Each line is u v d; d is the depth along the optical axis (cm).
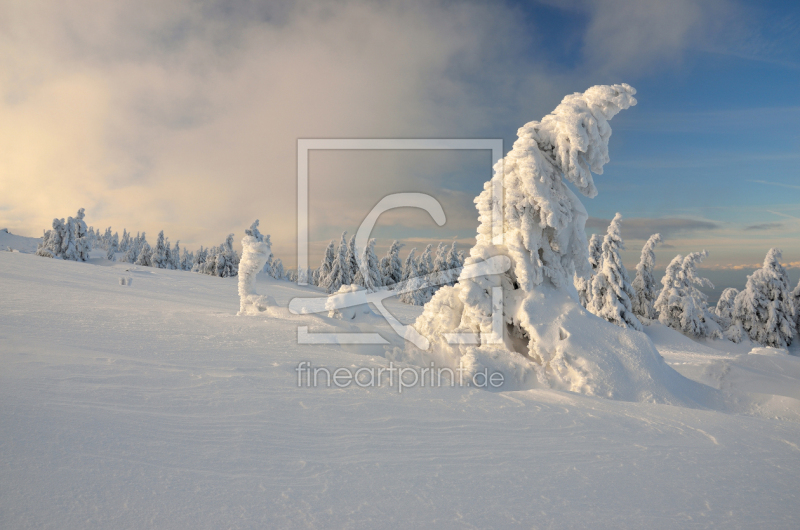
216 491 223
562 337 681
